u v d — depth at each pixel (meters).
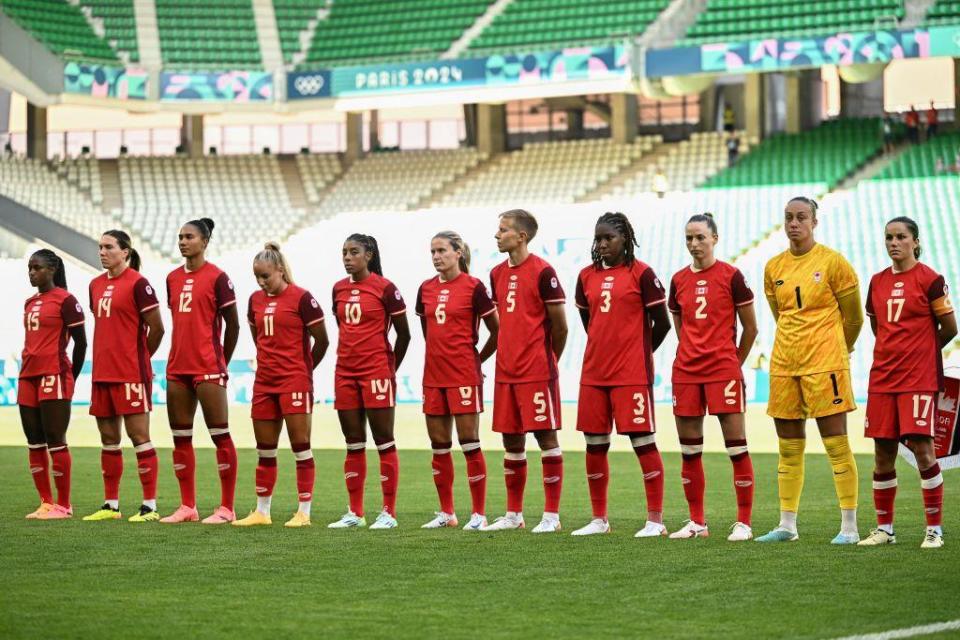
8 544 26.59
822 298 26.44
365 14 113.69
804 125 109.25
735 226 90.12
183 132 117.00
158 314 31.34
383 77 103.00
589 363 28.12
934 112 102.38
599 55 96.31
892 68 110.75
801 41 91.81
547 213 91.75
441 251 29.64
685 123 111.75
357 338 29.84
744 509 27.09
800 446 26.81
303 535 27.98
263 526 29.70
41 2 107.88
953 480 38.22
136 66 106.19
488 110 112.25
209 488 38.25
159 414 75.62
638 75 96.19
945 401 26.77
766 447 51.53
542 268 28.78
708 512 31.89
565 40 104.69
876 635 17.69
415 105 102.19
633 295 27.81
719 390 27.09
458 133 117.56
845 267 26.47
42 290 31.98
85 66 102.75
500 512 32.62
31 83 101.62
